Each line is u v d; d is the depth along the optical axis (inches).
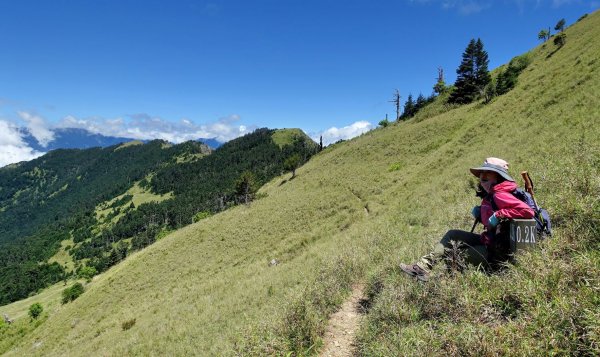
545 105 864.9
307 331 201.0
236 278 870.4
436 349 120.0
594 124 474.0
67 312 1628.9
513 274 135.9
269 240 1279.5
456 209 362.3
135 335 700.7
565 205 181.3
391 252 304.7
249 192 2716.5
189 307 727.1
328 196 1491.1
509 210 145.3
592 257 126.4
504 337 110.0
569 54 1528.1
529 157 507.2
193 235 1813.5
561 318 105.4
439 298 150.9
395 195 1001.5
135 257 2091.5
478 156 775.7
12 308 3865.7
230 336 359.6
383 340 149.9
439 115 2349.9
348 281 284.2
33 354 1298.0
